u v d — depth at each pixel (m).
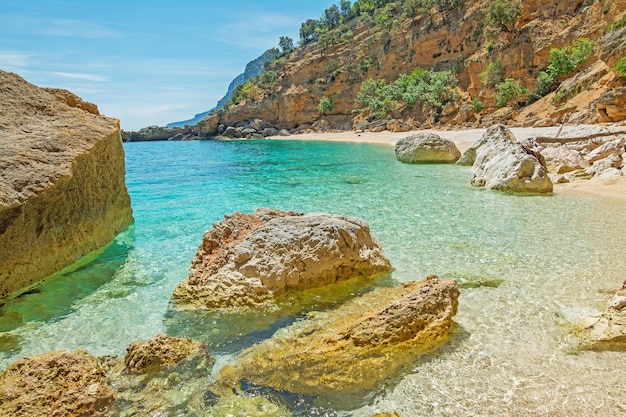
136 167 34.00
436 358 5.58
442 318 6.21
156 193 20.05
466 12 77.88
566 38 56.00
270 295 7.52
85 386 4.84
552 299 7.34
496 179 18.53
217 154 47.94
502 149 20.38
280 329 6.60
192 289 7.79
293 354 5.77
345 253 8.34
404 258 9.70
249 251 7.98
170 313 7.29
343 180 22.48
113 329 6.77
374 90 84.81
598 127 25.12
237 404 4.77
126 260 10.05
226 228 8.84
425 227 12.35
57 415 4.44
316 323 6.74
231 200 17.69
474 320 6.63
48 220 8.72
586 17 55.47
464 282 8.23
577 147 22.84
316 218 8.88
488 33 67.00
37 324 6.94
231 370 5.43
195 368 5.45
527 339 6.02
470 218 13.40
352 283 8.29
